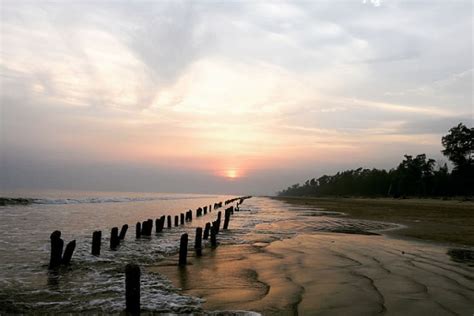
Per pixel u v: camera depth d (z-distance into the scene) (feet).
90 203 196.85
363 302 23.61
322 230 71.87
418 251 43.86
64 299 26.68
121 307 24.61
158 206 190.49
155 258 43.24
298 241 54.65
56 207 150.30
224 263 38.91
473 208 152.66
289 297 25.14
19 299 26.76
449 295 24.97
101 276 34.19
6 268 37.32
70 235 65.05
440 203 195.72
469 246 48.60
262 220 100.22
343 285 27.94
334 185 489.67
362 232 67.62
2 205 156.46
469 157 256.73
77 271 36.24
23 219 94.12
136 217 110.63
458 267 34.30
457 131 258.37
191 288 28.76
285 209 164.76
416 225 81.56
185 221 104.01
